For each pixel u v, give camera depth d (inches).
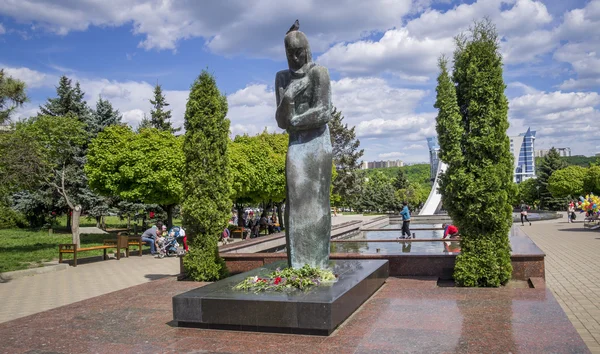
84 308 289.6
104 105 1243.2
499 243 323.6
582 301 320.8
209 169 399.9
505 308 251.9
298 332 218.8
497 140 326.0
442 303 269.6
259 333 222.1
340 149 1921.8
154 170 822.5
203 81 407.2
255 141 1120.8
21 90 597.6
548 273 448.8
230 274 430.6
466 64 339.9
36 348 209.6
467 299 278.4
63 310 285.3
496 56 335.9
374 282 303.9
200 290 251.1
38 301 377.4
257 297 228.1
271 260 422.0
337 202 2030.0
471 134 331.3
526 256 339.6
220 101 417.1
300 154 298.4
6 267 553.9
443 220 1366.9
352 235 892.0
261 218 1141.1
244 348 200.1
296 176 295.9
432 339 201.2
